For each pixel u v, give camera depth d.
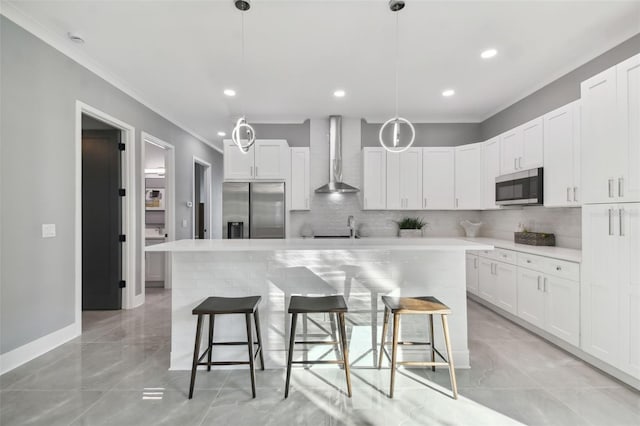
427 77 3.54
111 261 3.87
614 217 2.21
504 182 3.83
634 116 2.07
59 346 2.81
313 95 4.07
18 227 2.44
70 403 1.98
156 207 5.87
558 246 3.42
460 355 2.49
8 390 2.12
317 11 2.39
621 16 2.47
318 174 5.05
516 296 3.31
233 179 4.75
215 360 2.49
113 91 3.53
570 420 1.82
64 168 2.86
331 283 2.53
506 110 4.41
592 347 2.39
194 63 3.20
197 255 2.49
